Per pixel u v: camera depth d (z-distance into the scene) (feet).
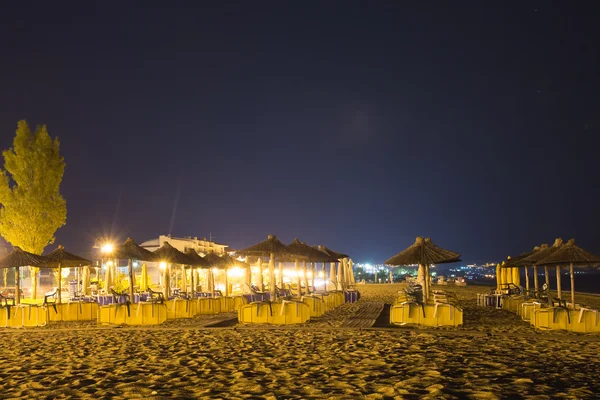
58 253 57.57
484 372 26.08
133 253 56.13
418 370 26.89
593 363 28.55
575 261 45.75
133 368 28.37
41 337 42.52
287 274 117.50
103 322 51.83
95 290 81.66
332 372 26.71
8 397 22.35
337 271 98.02
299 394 22.29
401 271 361.71
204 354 32.83
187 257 67.21
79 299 67.97
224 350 34.40
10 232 76.84
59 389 23.59
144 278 88.99
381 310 68.69
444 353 31.86
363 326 48.01
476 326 47.29
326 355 31.86
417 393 21.99
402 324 47.73
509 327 46.24
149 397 22.09
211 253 77.92
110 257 55.62
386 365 28.32
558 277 54.80
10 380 25.70
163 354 33.01
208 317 59.88
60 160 80.74
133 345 37.11
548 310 43.88
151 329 46.83
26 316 50.57
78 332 45.78
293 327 47.32
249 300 71.61
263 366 28.53
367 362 29.22
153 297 60.39
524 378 24.40
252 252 55.62
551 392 21.86
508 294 71.82
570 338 38.32
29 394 22.77
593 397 20.93
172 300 59.16
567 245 47.50
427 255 49.37
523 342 36.52
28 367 29.09
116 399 21.88
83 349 35.50
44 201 78.02
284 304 50.72
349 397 21.56
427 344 35.86
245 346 36.06
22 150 77.77
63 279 97.76
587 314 42.75
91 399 21.86
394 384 23.88
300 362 29.68
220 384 24.38
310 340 38.58
